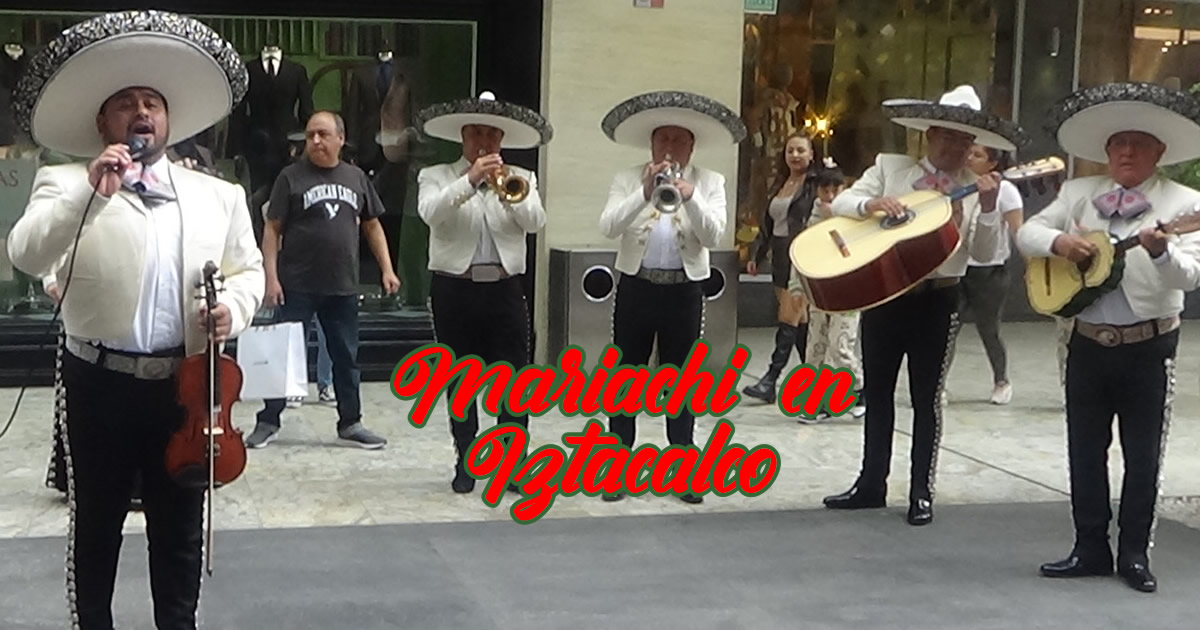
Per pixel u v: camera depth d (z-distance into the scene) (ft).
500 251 19.40
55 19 26.16
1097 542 16.99
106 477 12.35
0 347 26.20
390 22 27.86
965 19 37.68
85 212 11.26
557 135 27.94
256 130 27.55
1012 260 38.50
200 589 14.39
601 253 27.37
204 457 11.93
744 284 36.17
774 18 35.86
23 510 18.43
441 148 28.73
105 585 12.67
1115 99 15.79
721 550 17.71
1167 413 16.48
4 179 26.50
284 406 22.95
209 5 26.66
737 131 19.61
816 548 17.92
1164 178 16.40
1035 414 26.66
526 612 15.28
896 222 18.11
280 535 17.70
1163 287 15.81
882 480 19.83
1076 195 16.66
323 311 22.44
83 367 12.06
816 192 25.68
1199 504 20.68
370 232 23.48
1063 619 15.53
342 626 14.69
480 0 27.84
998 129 18.15
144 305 11.99
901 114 18.76
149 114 11.84
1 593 15.29
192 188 12.34
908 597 16.12
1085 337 16.51
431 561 16.89
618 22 28.02
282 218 22.15
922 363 19.11
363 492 19.94
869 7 36.76
